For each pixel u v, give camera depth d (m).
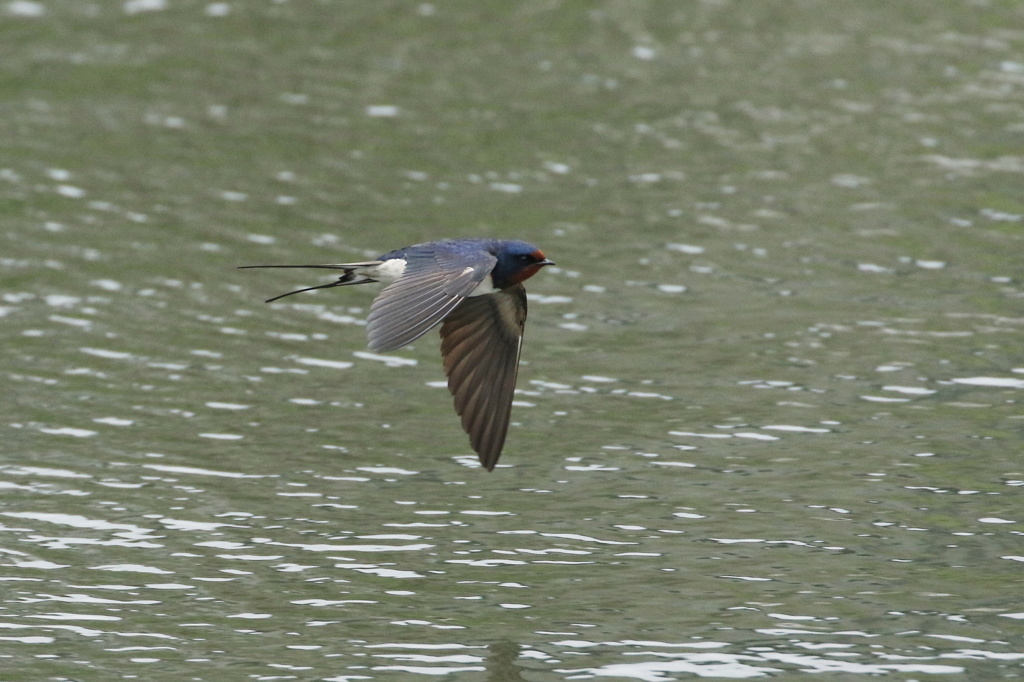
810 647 11.84
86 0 28.28
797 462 15.19
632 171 22.56
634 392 16.72
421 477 14.95
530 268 10.95
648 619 12.30
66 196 21.38
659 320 18.52
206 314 18.55
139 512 14.14
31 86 24.77
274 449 15.45
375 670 11.54
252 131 23.55
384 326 9.81
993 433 15.72
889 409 16.28
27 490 14.47
